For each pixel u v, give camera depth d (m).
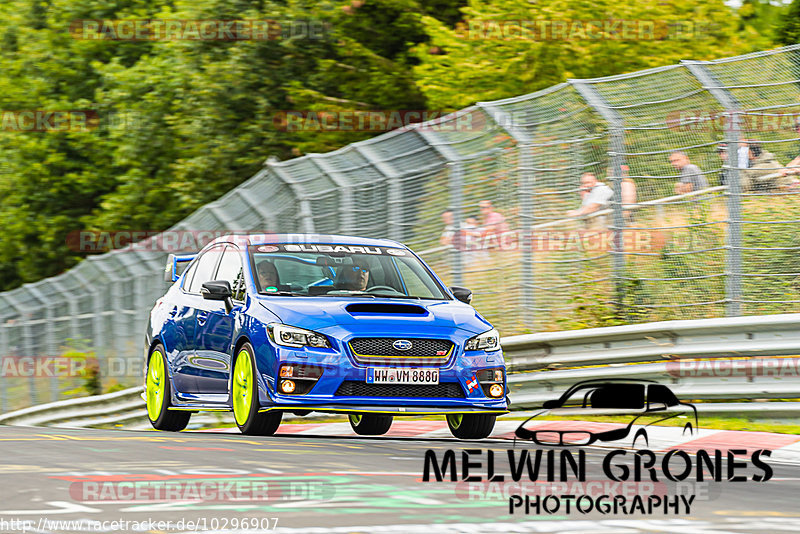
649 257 35.47
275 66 78.38
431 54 69.56
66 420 54.94
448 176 39.47
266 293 28.28
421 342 26.28
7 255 97.50
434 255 39.75
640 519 15.12
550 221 37.28
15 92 95.69
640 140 36.03
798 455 24.70
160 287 49.97
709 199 34.53
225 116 78.25
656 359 31.94
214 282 28.66
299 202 42.41
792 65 34.47
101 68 88.00
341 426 35.00
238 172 77.94
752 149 33.97
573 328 36.44
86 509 15.45
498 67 64.19
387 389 26.00
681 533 14.03
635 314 35.47
